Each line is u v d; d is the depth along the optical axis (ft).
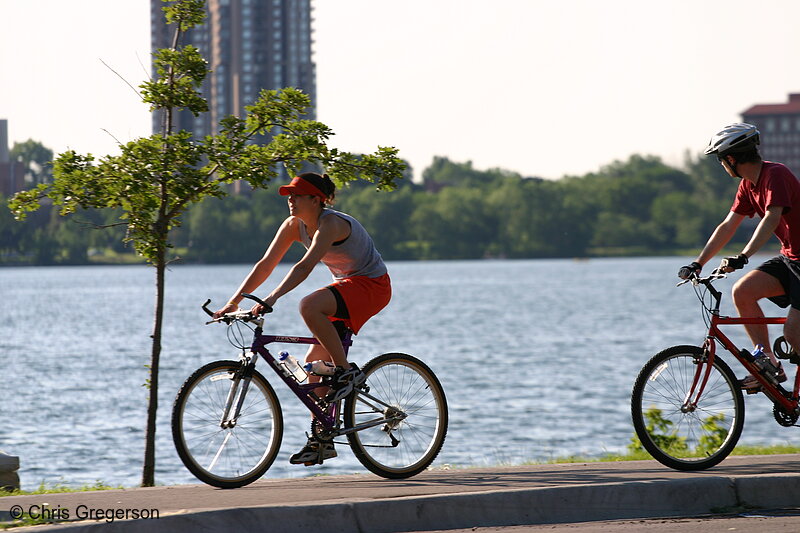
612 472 61.57
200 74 84.12
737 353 62.18
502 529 51.93
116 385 273.54
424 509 52.21
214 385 57.21
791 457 67.56
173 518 48.29
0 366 330.95
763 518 53.93
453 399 237.25
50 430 190.70
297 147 82.99
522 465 67.41
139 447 169.27
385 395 60.44
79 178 80.38
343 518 50.83
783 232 61.57
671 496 55.98
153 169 79.56
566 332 472.03
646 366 61.87
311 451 58.75
